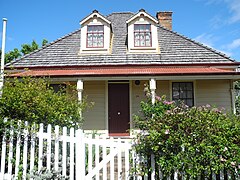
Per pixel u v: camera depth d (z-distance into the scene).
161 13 18.58
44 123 7.13
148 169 6.23
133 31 15.42
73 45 15.78
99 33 15.55
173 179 6.23
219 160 5.82
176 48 15.25
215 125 6.11
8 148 6.55
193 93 14.24
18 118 6.87
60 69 14.22
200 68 13.82
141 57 14.75
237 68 14.67
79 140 6.48
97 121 14.12
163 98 9.37
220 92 14.17
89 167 6.46
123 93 14.49
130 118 14.15
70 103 8.63
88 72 13.15
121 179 6.41
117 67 14.13
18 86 7.42
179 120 6.23
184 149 6.04
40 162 6.25
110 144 6.55
